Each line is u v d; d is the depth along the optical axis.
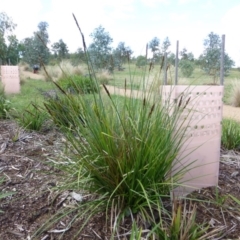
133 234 0.96
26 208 1.25
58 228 1.12
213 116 1.40
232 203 1.31
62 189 1.31
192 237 0.97
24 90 7.32
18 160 1.81
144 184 1.14
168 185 1.22
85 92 1.35
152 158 1.12
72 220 1.11
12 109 3.31
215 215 1.20
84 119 1.24
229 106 6.30
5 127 2.60
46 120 2.58
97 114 1.17
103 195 1.14
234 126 2.63
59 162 1.49
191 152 1.26
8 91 6.89
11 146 2.08
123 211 1.14
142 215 1.09
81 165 1.14
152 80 1.31
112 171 1.13
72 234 1.08
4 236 1.07
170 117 1.23
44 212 1.23
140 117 1.17
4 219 1.17
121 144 1.12
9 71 7.18
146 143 1.10
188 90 1.32
